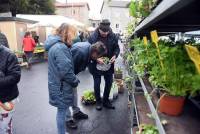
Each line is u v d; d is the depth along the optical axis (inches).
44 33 900.0
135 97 152.3
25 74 449.4
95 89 224.7
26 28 698.2
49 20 800.9
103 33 203.8
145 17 93.3
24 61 557.6
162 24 120.6
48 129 192.7
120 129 189.8
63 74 139.7
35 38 728.3
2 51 123.0
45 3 1417.3
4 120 127.6
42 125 200.2
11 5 1128.8
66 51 140.5
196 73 60.8
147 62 94.9
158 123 62.5
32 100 269.7
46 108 241.9
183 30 173.0
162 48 74.7
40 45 713.0
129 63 218.8
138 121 116.7
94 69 218.2
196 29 159.5
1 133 129.2
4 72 123.8
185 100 74.3
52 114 225.5
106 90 228.4
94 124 198.1
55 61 141.9
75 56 161.3
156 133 102.4
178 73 65.4
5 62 122.9
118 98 268.4
